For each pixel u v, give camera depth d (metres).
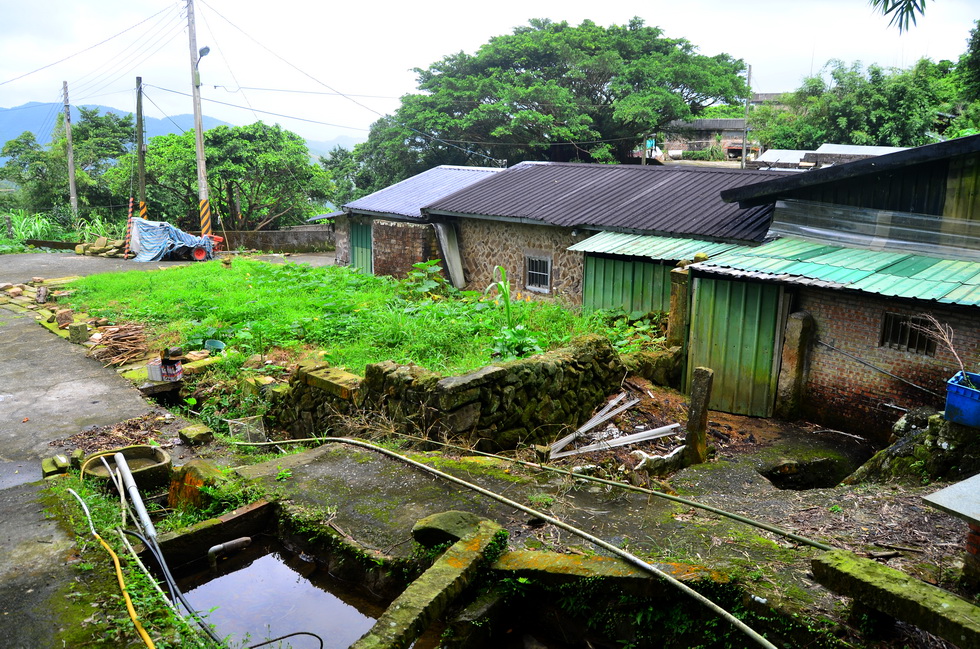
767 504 5.31
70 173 31.95
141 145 26.12
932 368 7.90
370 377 7.31
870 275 8.33
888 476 6.30
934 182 9.01
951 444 5.84
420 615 3.47
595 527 4.66
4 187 38.47
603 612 3.82
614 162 34.59
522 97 30.77
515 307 11.78
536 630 4.06
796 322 8.81
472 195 16.53
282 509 5.17
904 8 7.99
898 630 3.22
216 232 29.12
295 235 30.73
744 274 8.82
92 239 28.45
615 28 35.53
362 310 12.42
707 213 12.30
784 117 38.22
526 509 4.79
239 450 7.50
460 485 5.48
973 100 25.14
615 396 8.62
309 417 8.12
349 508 5.14
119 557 4.53
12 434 7.70
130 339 11.59
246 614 4.42
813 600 3.45
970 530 3.60
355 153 36.81
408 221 17.09
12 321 13.52
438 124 31.91
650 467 6.93
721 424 8.84
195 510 5.70
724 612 3.38
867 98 33.56
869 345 8.40
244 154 30.77
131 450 6.80
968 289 7.60
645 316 11.54
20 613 3.89
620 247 11.76
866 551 4.12
